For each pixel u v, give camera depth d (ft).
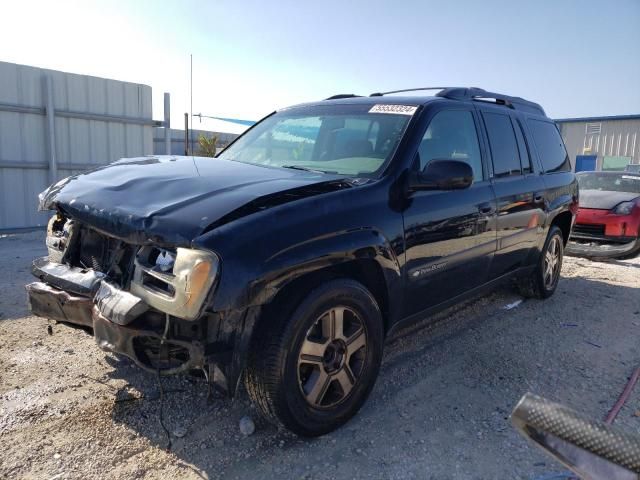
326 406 9.70
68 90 38.37
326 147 12.80
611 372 13.07
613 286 22.08
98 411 10.34
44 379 11.50
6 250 26.66
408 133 11.82
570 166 20.61
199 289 7.86
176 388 11.31
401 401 11.28
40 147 37.58
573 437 3.34
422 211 11.36
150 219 8.61
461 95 14.43
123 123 41.96
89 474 8.52
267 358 8.77
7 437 9.37
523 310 18.06
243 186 9.80
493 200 13.97
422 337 15.10
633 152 89.66
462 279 13.28
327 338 9.59
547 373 12.89
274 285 8.42
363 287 10.12
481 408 11.06
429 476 8.76
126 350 8.54
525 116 17.49
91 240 10.02
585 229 28.50
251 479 8.57
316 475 8.71
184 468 8.77
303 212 9.14
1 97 35.19
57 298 9.67
